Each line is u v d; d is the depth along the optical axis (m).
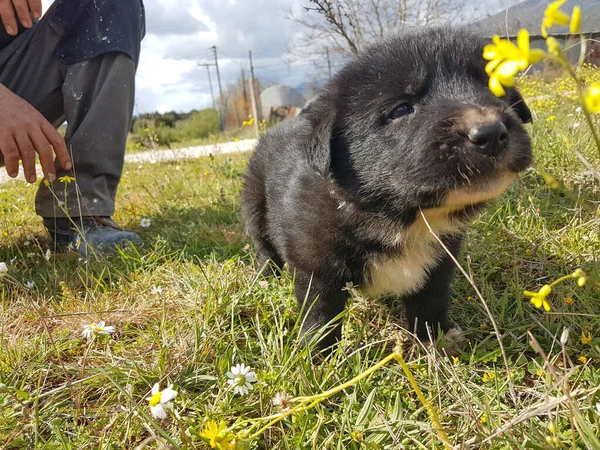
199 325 0.27
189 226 0.46
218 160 0.97
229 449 0.14
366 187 0.25
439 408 0.20
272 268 0.37
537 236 0.37
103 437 0.19
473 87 0.24
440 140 0.22
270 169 0.35
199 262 0.38
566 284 0.30
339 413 0.21
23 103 0.36
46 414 0.21
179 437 0.19
